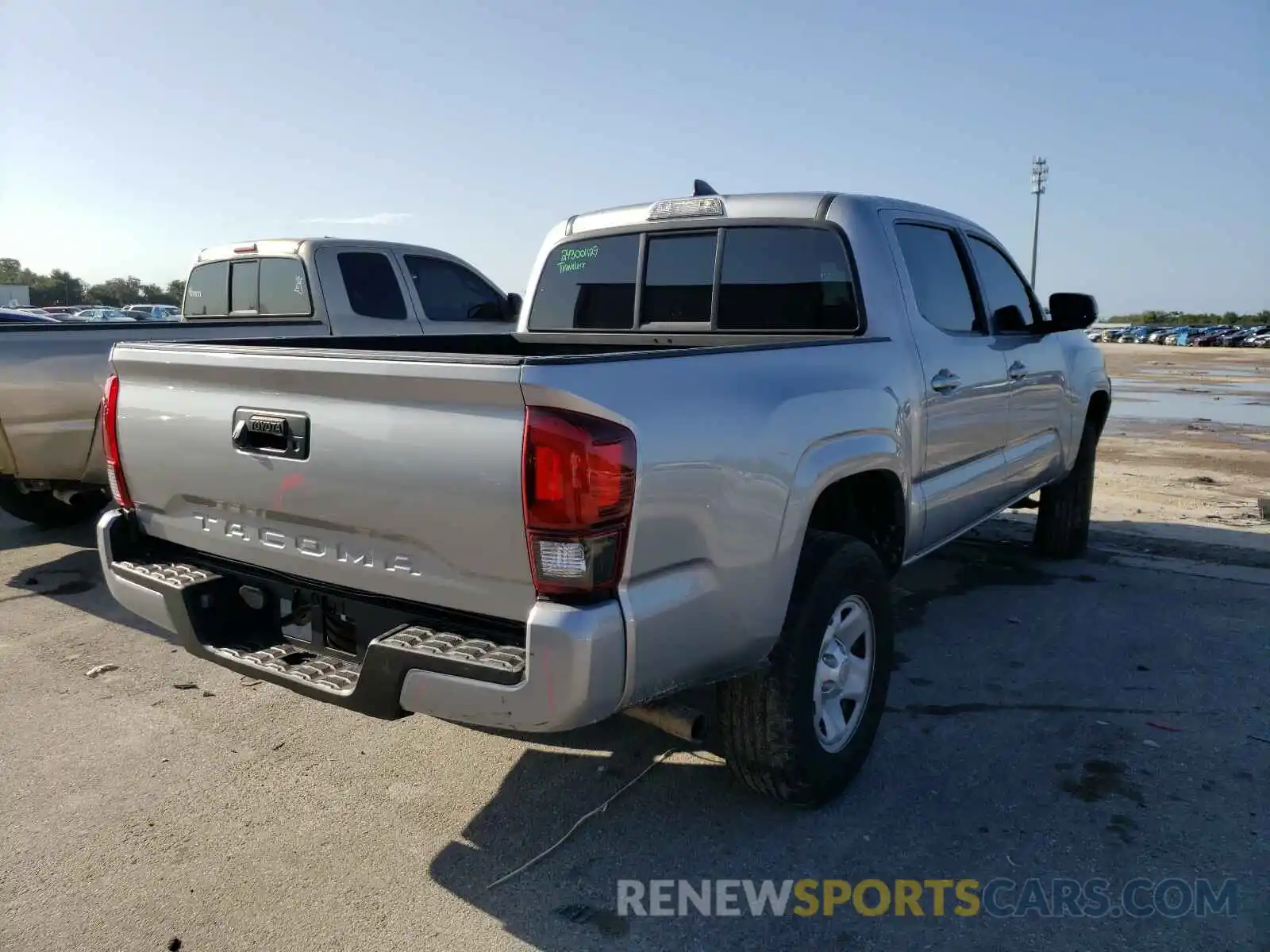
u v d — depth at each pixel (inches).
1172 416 671.8
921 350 157.9
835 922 107.7
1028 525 296.4
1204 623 204.5
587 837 124.4
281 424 111.2
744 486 109.1
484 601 99.7
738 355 115.3
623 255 188.2
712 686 158.4
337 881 115.2
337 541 110.4
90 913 109.0
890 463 141.6
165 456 126.0
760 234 168.9
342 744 149.6
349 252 316.2
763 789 126.3
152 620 127.5
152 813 129.6
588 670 92.7
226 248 335.0
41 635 197.2
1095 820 127.4
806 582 122.7
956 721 157.0
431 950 103.3
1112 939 104.6
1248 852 120.1
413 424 99.9
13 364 215.8
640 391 98.9
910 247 167.5
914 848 121.6
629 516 95.4
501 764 143.3
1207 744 148.8
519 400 92.7
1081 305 192.4
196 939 104.8
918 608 214.4
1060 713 159.9
